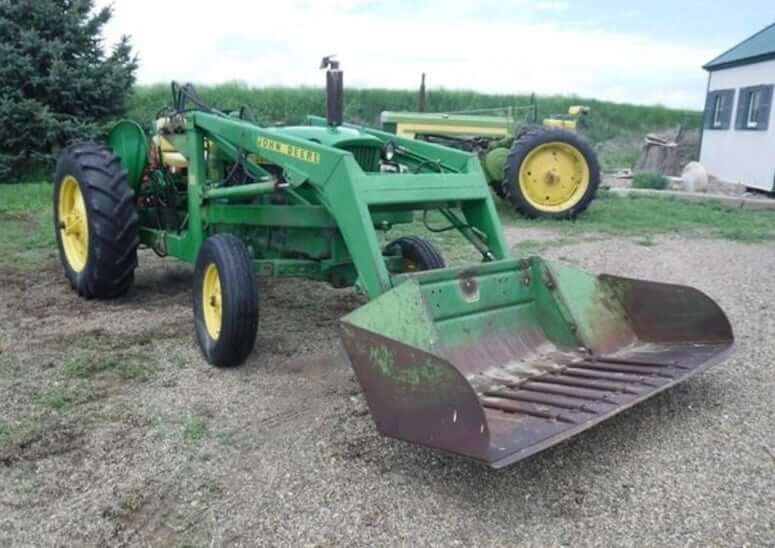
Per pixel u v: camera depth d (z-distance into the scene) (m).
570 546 2.39
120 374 3.84
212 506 2.62
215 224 4.57
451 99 23.44
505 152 9.60
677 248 7.38
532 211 9.05
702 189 13.12
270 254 4.55
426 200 3.63
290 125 5.05
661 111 25.03
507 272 3.48
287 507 2.61
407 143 4.44
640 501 2.63
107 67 12.01
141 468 2.88
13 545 2.41
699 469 2.85
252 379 3.79
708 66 15.80
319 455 2.98
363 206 3.41
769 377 3.77
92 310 5.01
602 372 3.22
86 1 11.88
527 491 2.71
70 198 5.39
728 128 15.02
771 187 13.10
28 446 3.04
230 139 4.25
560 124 11.19
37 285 5.67
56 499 2.67
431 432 2.57
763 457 2.94
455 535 2.45
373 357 2.75
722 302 5.26
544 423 2.68
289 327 4.67
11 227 7.91
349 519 2.54
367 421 3.28
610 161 19.05
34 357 4.07
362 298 5.36
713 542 2.40
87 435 3.15
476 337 3.31
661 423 3.24
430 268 4.28
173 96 4.79
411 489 2.72
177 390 3.64
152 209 5.36
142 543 2.42
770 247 7.45
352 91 22.86
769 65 13.28
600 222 9.00
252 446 3.06
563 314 3.49
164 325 4.67
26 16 11.52
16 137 11.53
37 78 11.39
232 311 3.70
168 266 6.40
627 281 3.65
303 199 4.02
